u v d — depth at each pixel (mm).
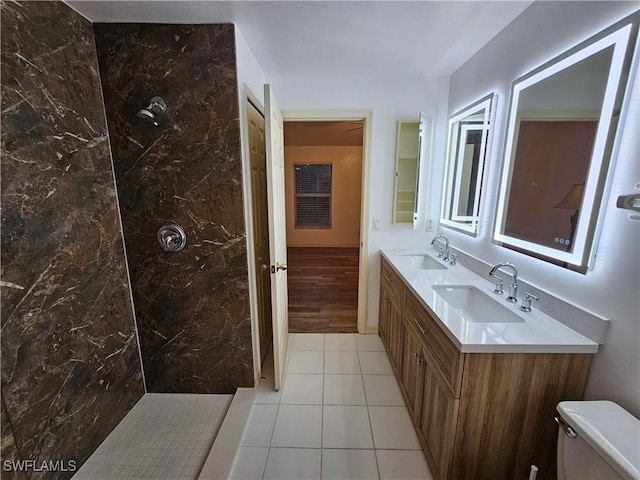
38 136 1210
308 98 2393
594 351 1086
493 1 1381
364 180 2553
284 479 1385
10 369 1119
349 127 4809
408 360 1791
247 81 1765
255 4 1352
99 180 1540
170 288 1799
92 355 1505
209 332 1870
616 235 1014
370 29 1613
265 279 2443
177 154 1626
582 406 984
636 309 957
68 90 1346
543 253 1325
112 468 1438
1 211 1080
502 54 1652
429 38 1736
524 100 1457
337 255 5816
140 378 1893
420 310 1560
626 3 978
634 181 964
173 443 1574
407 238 2643
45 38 1229
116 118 1583
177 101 1567
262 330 2322
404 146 2518
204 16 1447
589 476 876
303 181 6277
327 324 2969
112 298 1640
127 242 1733
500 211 1646
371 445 1562
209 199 1683
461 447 1204
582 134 1134
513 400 1156
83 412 1452
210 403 1869
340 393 1957
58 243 1308
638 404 958
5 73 1082
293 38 1700
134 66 1529
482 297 1603
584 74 1122
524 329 1191
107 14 1413
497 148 1709
